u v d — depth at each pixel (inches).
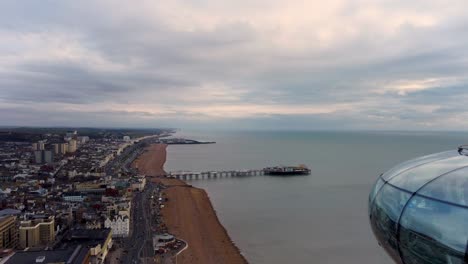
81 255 5201.8
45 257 5029.5
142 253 6235.2
